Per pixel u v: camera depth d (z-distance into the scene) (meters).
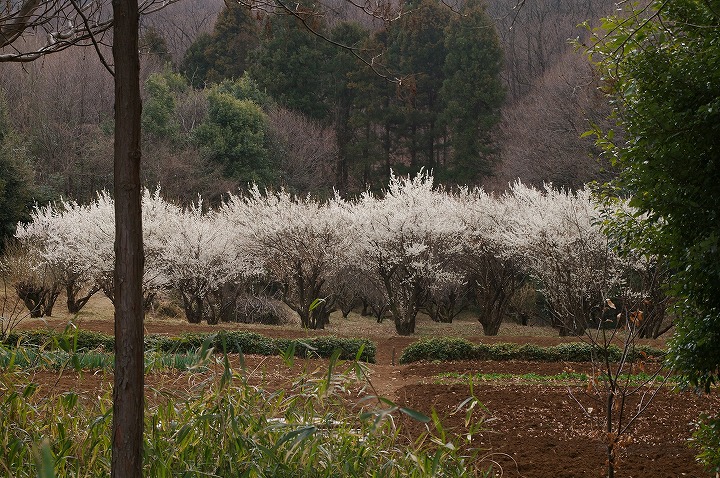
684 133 4.35
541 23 42.66
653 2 4.39
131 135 2.87
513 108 39.47
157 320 20.48
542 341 16.83
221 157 32.25
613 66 4.67
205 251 19.59
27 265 18.56
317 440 3.71
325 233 19.73
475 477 4.30
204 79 43.62
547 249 17.98
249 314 22.33
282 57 40.34
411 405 9.04
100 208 19.48
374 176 40.69
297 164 35.56
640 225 4.97
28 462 3.69
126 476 2.83
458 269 21.55
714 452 4.86
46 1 4.67
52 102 31.59
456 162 38.41
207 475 3.53
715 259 4.25
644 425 8.27
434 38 41.94
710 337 4.49
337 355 3.82
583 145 26.94
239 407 3.91
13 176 22.00
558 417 8.51
